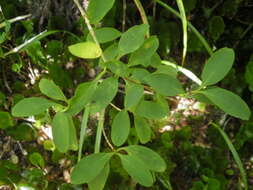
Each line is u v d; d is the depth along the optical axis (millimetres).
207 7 474
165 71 292
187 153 452
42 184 433
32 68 495
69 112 256
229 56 260
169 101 481
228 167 460
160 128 468
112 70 258
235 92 466
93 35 267
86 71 489
